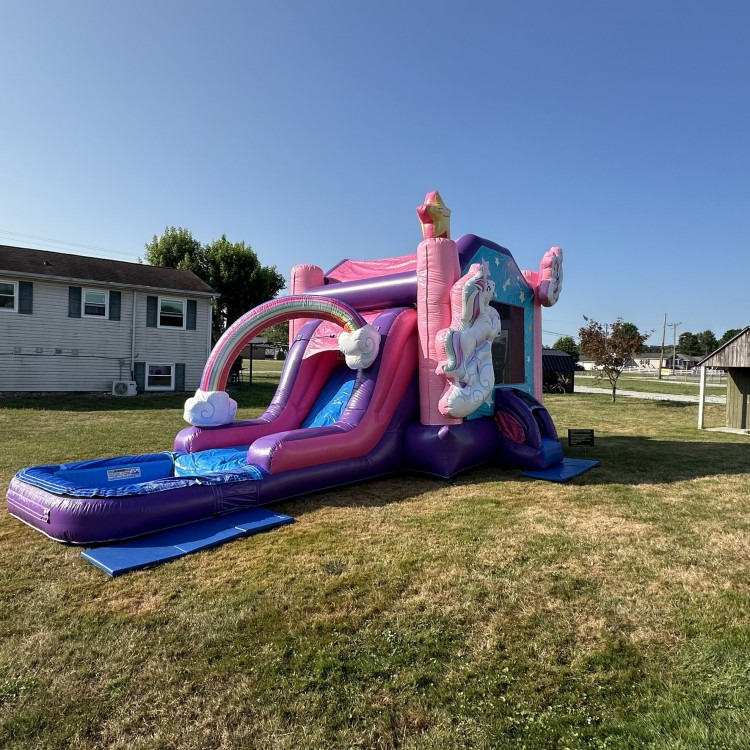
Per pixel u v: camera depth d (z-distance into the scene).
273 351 69.62
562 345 81.12
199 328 20.31
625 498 6.02
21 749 2.24
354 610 3.39
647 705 2.49
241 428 7.03
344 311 6.64
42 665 2.83
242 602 3.50
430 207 7.14
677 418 15.39
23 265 17.34
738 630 3.12
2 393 16.67
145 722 2.41
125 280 18.83
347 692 2.61
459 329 6.61
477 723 2.40
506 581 3.79
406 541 4.58
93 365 18.16
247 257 30.64
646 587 3.70
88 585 3.76
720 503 5.84
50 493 4.68
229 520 5.06
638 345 20.70
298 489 5.89
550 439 8.01
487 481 6.81
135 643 3.03
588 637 3.07
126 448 9.05
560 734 2.32
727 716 2.39
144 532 4.62
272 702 2.54
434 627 3.18
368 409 6.66
